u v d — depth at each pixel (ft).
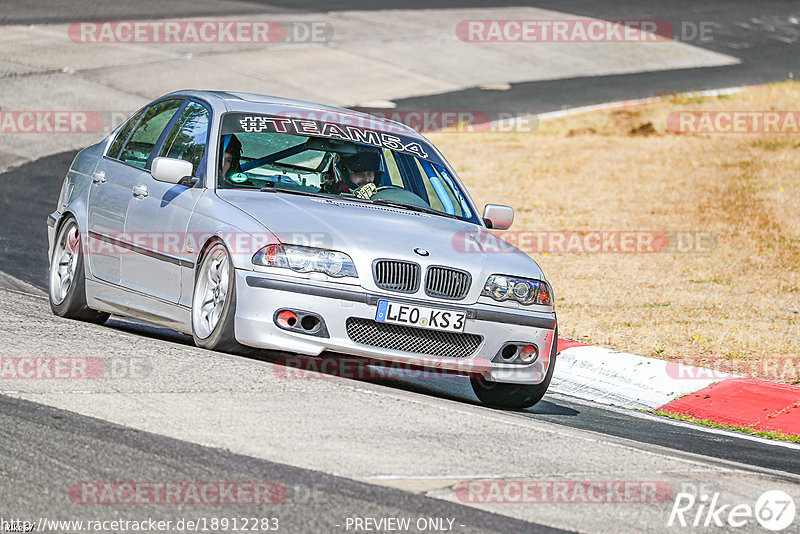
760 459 69.51
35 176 175.01
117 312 82.43
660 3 451.12
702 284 136.87
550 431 63.82
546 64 336.70
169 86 259.60
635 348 104.94
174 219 76.33
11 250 124.98
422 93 285.43
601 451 60.39
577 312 119.85
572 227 170.60
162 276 76.84
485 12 403.95
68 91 244.42
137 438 51.85
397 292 69.51
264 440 53.36
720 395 88.99
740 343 108.06
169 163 75.25
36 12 325.62
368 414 60.90
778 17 443.32
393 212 77.66
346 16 370.94
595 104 289.33
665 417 83.76
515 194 194.18
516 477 52.39
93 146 94.27
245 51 305.73
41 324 78.23
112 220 82.94
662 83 321.11
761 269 146.00
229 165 77.61
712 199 191.62
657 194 195.62
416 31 359.66
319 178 79.77
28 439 50.55
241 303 68.74
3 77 249.55
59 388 59.67
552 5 428.15
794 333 113.39
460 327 70.54
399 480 49.62
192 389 61.52
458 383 85.92
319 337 68.28
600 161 224.74
